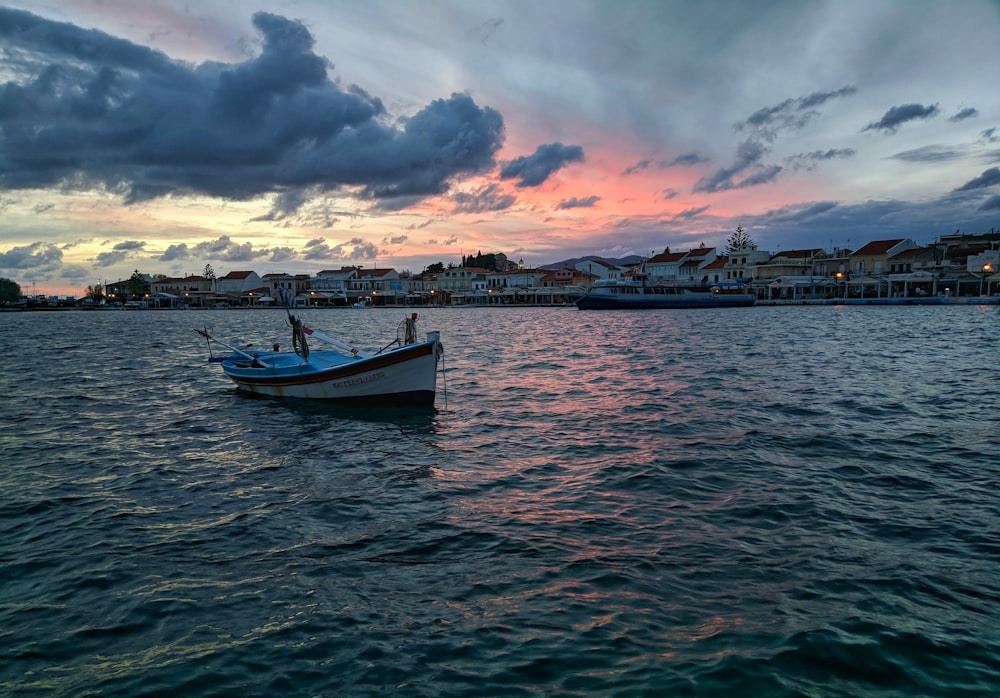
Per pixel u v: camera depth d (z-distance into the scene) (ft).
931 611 20.44
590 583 22.74
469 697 16.56
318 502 32.65
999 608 20.62
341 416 56.70
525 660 18.12
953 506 30.17
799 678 16.99
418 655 18.54
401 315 342.64
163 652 19.13
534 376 81.25
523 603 21.44
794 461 38.27
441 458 41.32
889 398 59.72
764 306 350.84
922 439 43.47
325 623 20.53
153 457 42.70
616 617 20.34
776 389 66.18
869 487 33.14
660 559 24.59
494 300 448.65
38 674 18.15
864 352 104.73
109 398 68.23
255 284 510.58
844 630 19.27
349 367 61.16
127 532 28.84
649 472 36.35
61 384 79.46
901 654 18.03
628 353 109.50
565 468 38.01
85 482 36.86
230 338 175.42
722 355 102.63
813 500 31.12
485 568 24.23
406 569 24.34
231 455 43.09
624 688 16.72
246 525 29.50
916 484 33.55
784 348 114.01
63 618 21.26
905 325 176.04
